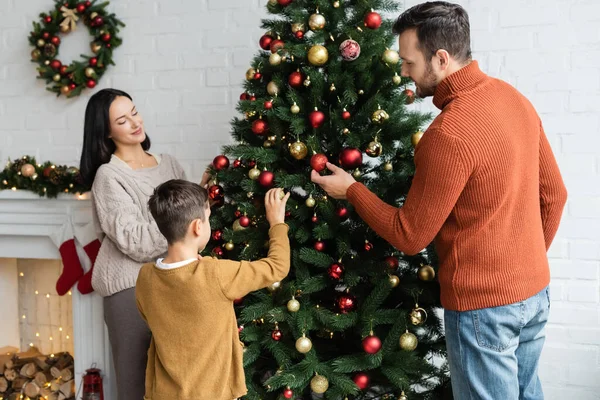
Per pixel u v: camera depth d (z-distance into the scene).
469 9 2.28
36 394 2.98
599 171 2.19
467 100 1.36
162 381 1.64
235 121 1.94
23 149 2.88
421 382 1.90
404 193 1.79
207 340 1.58
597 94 2.17
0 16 2.85
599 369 2.24
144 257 2.00
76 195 2.64
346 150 1.62
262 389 1.84
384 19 1.88
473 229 1.36
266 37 1.84
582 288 2.25
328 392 1.71
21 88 2.85
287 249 1.64
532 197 1.42
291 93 1.69
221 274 1.57
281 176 1.71
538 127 1.49
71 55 2.76
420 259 1.86
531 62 2.23
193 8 2.59
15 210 2.77
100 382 2.66
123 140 2.12
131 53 2.69
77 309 2.75
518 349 1.53
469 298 1.38
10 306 3.17
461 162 1.30
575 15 2.17
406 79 1.75
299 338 1.67
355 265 1.74
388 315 1.69
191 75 2.62
